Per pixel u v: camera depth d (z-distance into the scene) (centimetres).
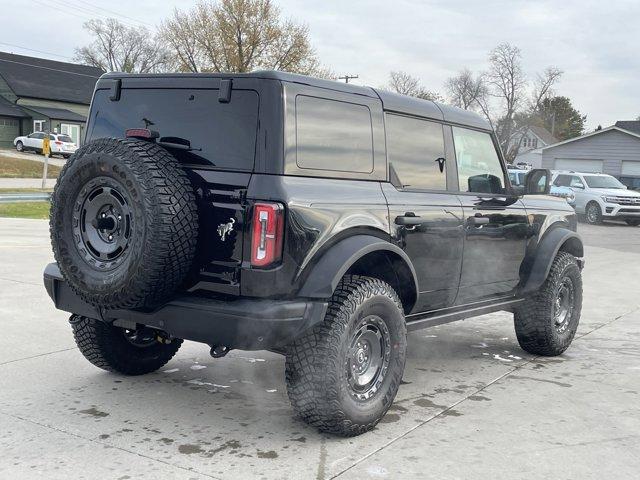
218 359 567
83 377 502
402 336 424
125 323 411
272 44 5059
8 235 1419
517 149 7862
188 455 368
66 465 351
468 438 404
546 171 564
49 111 5284
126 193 359
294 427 414
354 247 390
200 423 416
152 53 8400
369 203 416
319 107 396
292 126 377
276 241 359
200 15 5112
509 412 454
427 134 484
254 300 362
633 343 670
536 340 596
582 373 557
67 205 380
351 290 391
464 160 523
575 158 4056
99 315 414
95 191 372
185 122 398
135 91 426
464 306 526
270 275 359
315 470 352
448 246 484
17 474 339
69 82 5775
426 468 359
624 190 2477
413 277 439
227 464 357
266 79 374
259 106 374
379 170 436
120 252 368
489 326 745
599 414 454
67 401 449
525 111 7900
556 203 637
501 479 348
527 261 581
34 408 434
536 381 531
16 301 758
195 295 379
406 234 442
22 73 5488
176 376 515
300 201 370
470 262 512
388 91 462
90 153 370
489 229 527
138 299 363
